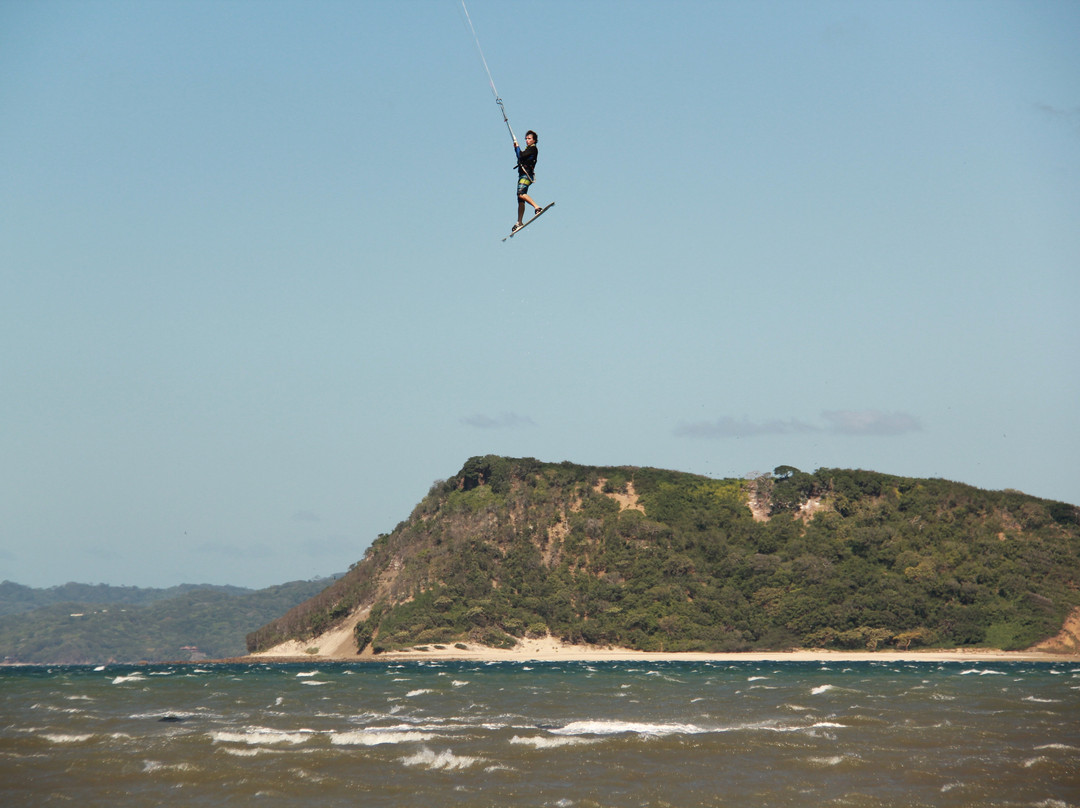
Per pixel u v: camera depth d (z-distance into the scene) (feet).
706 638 377.09
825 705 169.17
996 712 157.17
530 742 124.57
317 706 174.91
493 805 92.22
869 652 367.45
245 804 93.81
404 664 347.36
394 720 151.94
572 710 164.76
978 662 336.08
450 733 135.03
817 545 414.21
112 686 231.09
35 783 102.78
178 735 134.31
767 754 116.06
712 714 157.07
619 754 116.26
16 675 309.42
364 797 95.81
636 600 395.75
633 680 238.48
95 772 107.76
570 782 101.35
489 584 408.87
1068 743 124.16
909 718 149.07
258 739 129.18
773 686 213.25
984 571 394.52
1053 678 242.99
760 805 92.27
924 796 95.86
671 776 103.96
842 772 105.91
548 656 371.76
